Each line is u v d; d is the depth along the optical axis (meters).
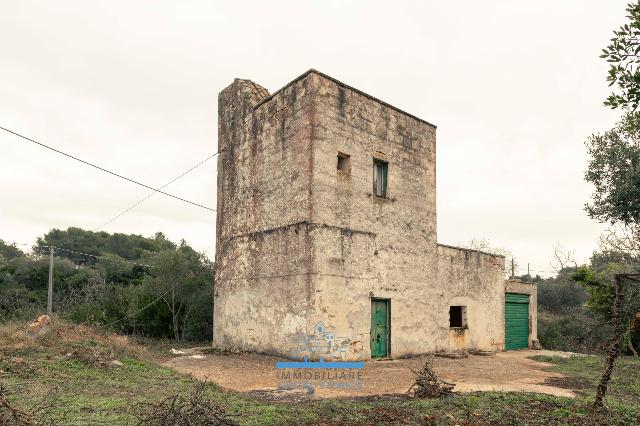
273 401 7.17
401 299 14.04
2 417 5.15
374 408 6.63
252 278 13.94
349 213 12.95
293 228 12.53
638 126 5.13
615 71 4.43
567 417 6.38
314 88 12.52
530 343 19.36
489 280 17.73
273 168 13.61
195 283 20.38
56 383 7.34
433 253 15.47
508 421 6.14
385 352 13.48
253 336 13.59
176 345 17.09
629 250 16.88
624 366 12.20
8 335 10.24
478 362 13.31
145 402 5.89
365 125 13.75
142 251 51.44
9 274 35.28
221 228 15.84
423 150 15.66
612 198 19.22
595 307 17.81
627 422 6.23
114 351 10.92
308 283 11.81
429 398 7.48
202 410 5.40
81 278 34.44
